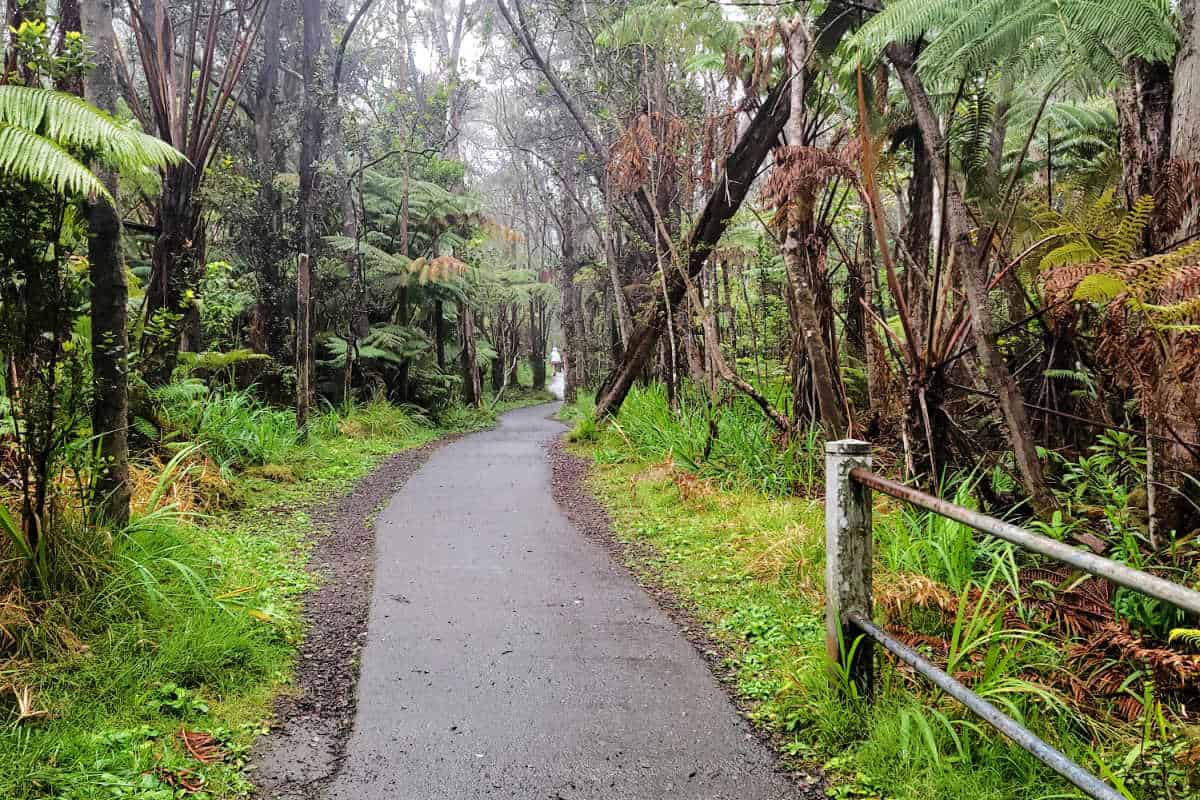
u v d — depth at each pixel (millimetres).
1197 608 1737
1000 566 3979
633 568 5688
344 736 3258
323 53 15719
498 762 3068
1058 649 3715
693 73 11688
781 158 6355
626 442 10914
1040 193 7961
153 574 4121
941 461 5844
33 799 2590
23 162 3338
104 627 3676
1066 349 6348
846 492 3252
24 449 3699
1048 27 4035
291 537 6332
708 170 10133
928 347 5695
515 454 12148
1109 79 4453
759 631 4352
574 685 3740
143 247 12859
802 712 3371
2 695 3113
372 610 4746
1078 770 2107
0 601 3473
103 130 3682
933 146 5301
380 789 2879
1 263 3766
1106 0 3824
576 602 4930
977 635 3596
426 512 7594
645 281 15133
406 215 17359
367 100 18578
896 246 8078
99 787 2705
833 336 7699
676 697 3623
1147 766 2746
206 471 7301
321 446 10633
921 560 4609
